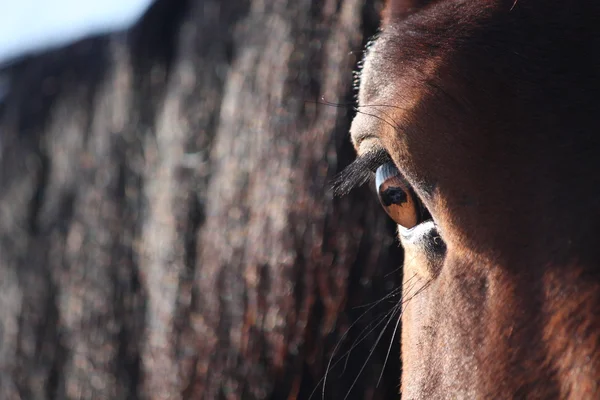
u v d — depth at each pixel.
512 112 2.31
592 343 1.95
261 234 5.97
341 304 5.64
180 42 7.15
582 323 2.00
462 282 2.37
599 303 1.99
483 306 2.29
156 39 7.32
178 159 6.65
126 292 7.01
